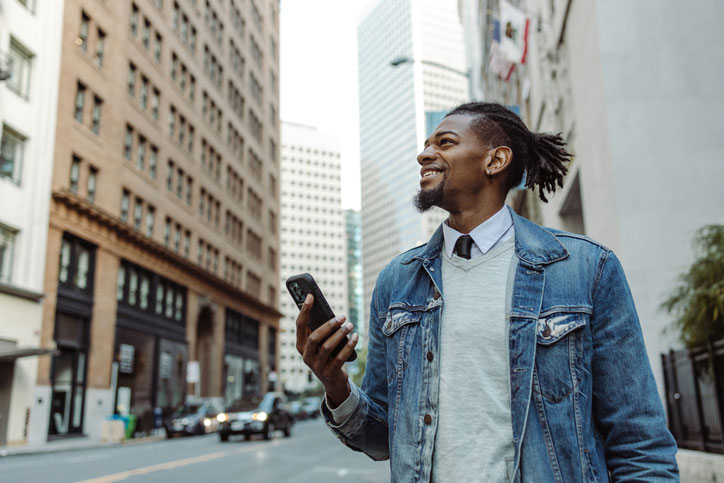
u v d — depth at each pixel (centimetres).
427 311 178
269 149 6291
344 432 186
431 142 193
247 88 5572
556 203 1812
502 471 154
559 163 209
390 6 16950
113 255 2953
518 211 2939
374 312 204
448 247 183
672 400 968
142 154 3425
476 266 177
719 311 802
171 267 3666
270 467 1270
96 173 2891
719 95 1163
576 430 154
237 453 1633
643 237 1133
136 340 3173
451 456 159
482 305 170
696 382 842
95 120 2928
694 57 1183
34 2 2456
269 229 6175
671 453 153
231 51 5200
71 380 2595
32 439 2264
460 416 162
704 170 1141
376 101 17512
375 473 1173
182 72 4097
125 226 2983
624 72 1193
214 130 4638
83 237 2702
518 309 164
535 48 2014
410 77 15525
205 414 2981
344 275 18700
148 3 3534
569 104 1545
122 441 2441
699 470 769
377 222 17125
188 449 1839
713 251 876
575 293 164
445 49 15300
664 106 1172
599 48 1215
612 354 162
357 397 185
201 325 4434
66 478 1066
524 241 175
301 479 1074
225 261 4809
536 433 155
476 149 186
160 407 3412
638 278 1122
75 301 2634
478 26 4638
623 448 157
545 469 151
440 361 169
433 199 187
